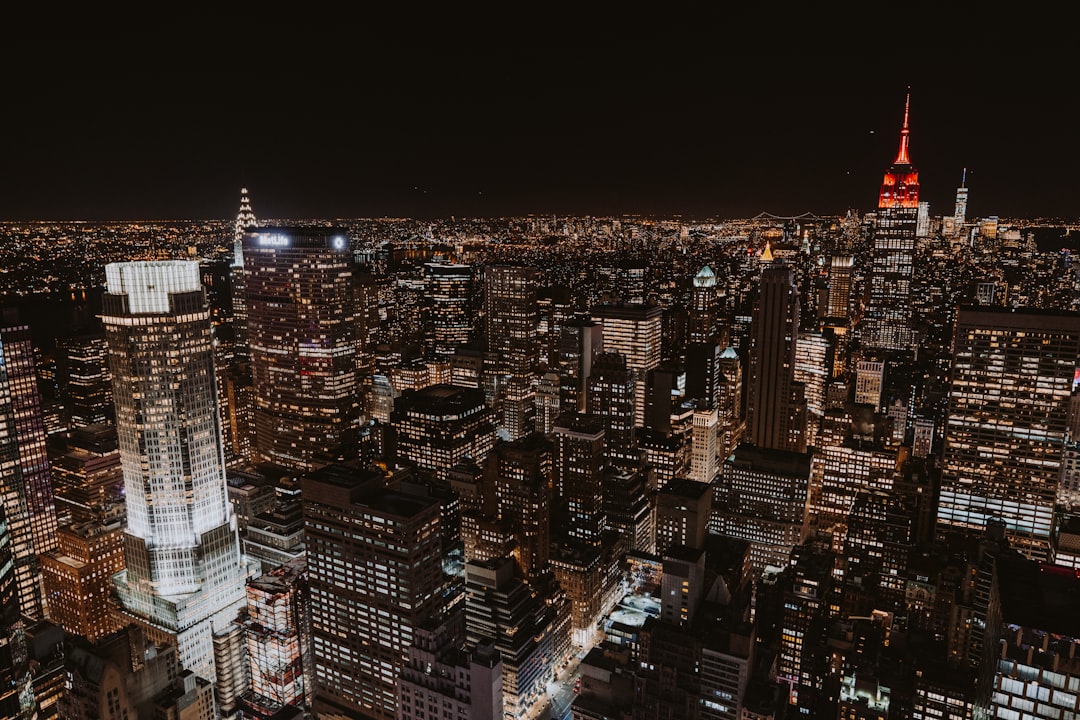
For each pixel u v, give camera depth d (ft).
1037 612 476.95
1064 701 446.19
